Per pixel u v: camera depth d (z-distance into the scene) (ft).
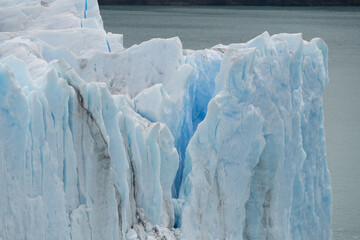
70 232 172.55
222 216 227.20
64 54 237.66
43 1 295.48
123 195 188.85
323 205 287.69
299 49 251.60
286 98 245.86
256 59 237.04
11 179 159.02
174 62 234.99
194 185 219.20
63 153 170.91
